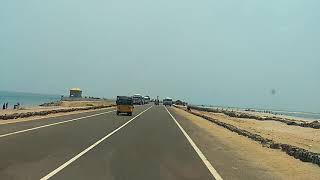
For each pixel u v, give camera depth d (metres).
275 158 17.70
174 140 22.81
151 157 15.52
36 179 10.41
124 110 51.06
